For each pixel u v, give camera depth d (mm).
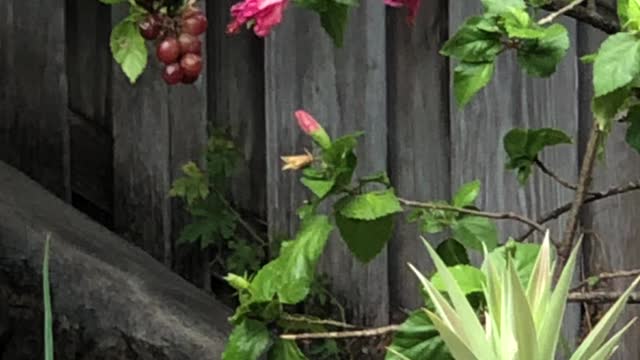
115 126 2963
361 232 1554
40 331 2609
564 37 1516
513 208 2699
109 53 2953
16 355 2621
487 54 1509
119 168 2973
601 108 1419
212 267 2963
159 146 2951
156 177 2959
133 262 2717
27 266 2607
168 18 1476
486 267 1255
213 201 2930
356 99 2824
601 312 2506
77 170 2971
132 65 1521
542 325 1167
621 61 1355
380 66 2805
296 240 1579
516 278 1132
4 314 2621
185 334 2551
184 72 1478
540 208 2678
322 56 2846
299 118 1551
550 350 1167
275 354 1560
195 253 2971
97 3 2951
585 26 2607
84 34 2961
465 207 1777
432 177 2789
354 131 2828
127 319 2586
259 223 2938
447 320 1183
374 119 2814
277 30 2877
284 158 1567
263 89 2926
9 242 2617
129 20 1510
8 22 2955
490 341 1165
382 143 2812
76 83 2973
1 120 2961
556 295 1172
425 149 2791
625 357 2613
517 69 2682
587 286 2211
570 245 1640
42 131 2959
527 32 1471
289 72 2873
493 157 2713
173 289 2686
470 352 1157
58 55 2945
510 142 1764
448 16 2738
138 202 2973
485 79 1507
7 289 2621
